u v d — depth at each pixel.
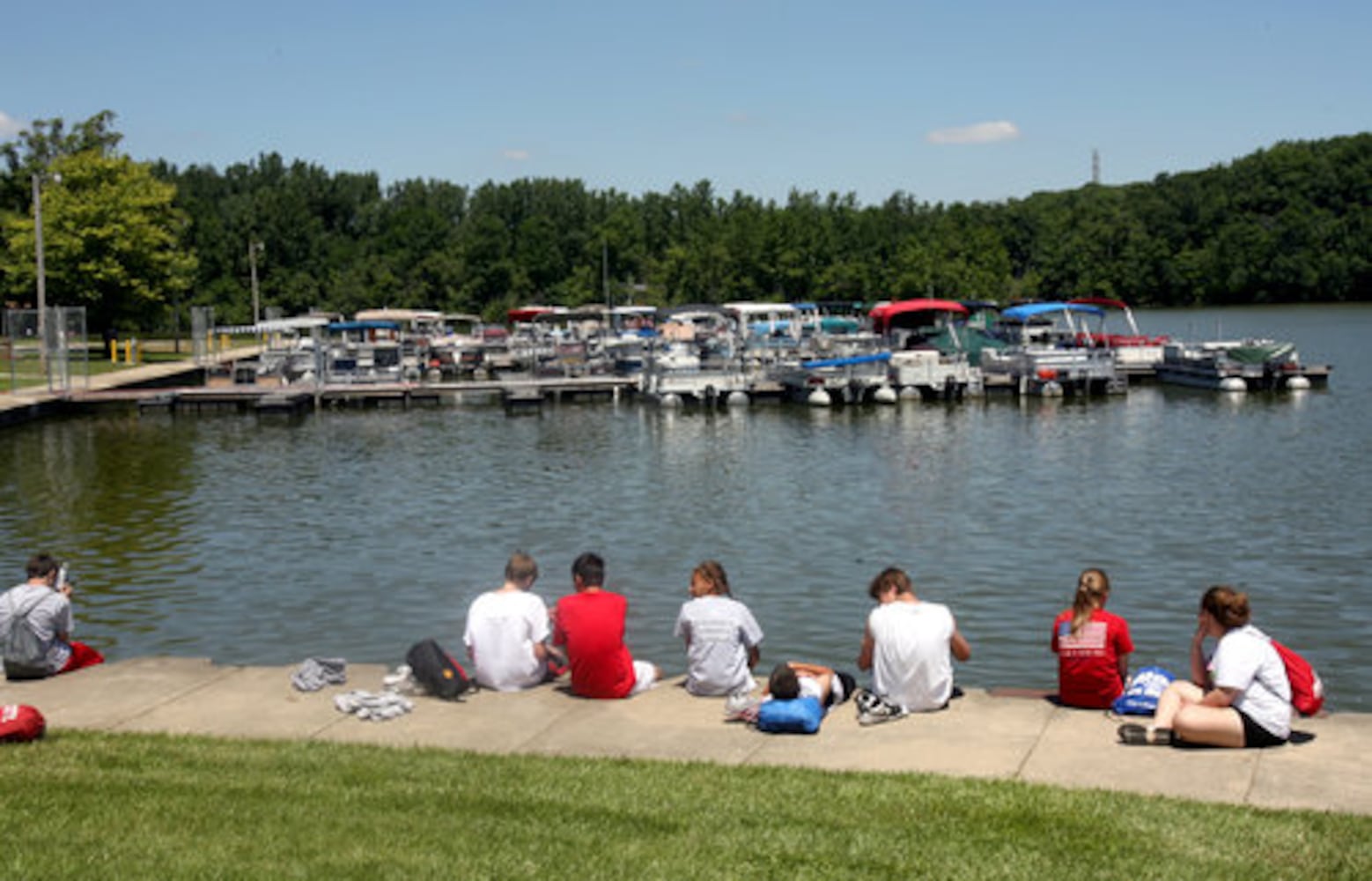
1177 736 9.35
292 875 6.95
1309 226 159.25
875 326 62.72
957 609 19.02
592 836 7.62
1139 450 36.81
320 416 51.25
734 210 155.25
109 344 77.06
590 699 11.23
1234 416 45.16
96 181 73.44
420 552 23.75
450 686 11.27
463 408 54.47
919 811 8.03
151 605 19.83
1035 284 163.88
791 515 27.28
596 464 36.06
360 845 7.46
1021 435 41.09
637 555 23.31
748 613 11.45
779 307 63.97
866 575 21.27
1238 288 160.62
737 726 10.41
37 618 12.12
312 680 11.69
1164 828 7.64
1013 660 16.38
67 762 9.27
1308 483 30.22
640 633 18.00
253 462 37.12
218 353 83.50
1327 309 152.75
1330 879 6.86
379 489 31.73
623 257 142.75
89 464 36.62
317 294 133.88
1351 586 19.94
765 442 40.75
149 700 11.41
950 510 27.47
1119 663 10.66
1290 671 9.52
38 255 53.47
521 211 169.88
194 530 26.05
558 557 23.31
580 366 65.00
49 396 51.69
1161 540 23.72
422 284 139.00
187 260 80.31
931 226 159.50
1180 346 58.56
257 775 8.97
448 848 7.40
